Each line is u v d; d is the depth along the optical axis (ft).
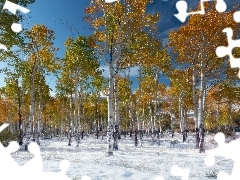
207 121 181.47
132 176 31.07
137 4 59.06
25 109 141.90
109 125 57.21
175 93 119.03
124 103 148.97
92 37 63.46
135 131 89.76
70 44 90.07
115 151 67.62
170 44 72.64
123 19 59.57
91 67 89.97
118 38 59.82
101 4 59.06
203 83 65.82
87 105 147.33
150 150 71.41
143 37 64.85
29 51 81.76
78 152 65.62
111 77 58.39
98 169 35.04
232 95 75.87
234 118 174.91
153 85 108.47
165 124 229.86
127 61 69.72
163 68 84.64
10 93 104.53
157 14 61.67
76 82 99.55
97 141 118.93
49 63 89.30
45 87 113.39
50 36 83.41
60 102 154.61
